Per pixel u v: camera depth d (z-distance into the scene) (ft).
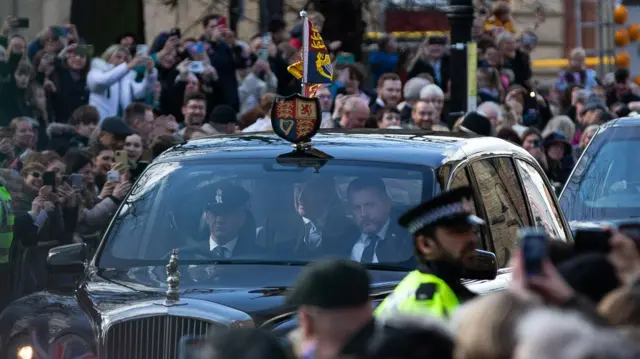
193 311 73.72
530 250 49.29
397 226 81.82
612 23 306.14
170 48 181.78
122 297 78.13
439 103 164.86
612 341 38.37
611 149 133.39
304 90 95.86
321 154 86.48
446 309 63.10
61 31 172.14
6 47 166.61
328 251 81.66
